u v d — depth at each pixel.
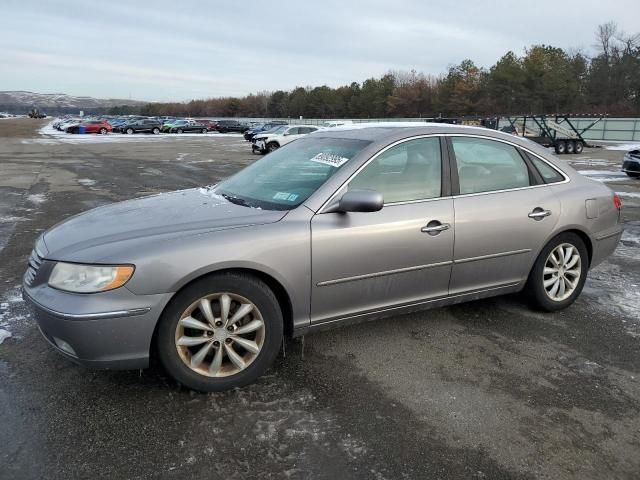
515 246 3.91
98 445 2.54
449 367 3.38
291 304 3.12
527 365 3.43
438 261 3.57
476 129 3.93
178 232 2.92
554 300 4.26
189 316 2.88
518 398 3.03
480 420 2.80
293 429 2.69
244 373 3.04
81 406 2.86
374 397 3.01
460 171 3.75
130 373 3.21
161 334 2.82
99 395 2.97
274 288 3.14
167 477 2.33
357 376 3.24
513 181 4.00
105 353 2.71
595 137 47.91
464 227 3.64
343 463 2.44
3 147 28.34
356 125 4.22
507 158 4.01
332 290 3.23
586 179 4.46
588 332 3.96
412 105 87.00
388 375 3.26
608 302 4.61
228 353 3.00
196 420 2.75
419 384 3.16
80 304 2.66
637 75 63.12
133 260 2.71
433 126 3.78
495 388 3.13
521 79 69.25
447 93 80.00
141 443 2.56
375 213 3.32
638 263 5.88
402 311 3.57
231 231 2.95
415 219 3.44
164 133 55.59
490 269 3.85
